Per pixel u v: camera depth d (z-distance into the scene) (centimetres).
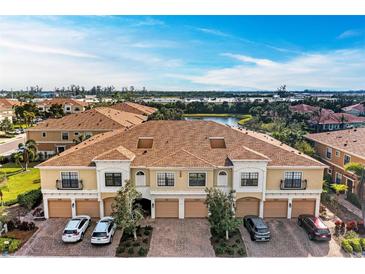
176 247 2084
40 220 2498
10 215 2606
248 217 2348
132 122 5209
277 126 6700
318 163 2464
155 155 2581
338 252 2039
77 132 4669
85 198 2489
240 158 2397
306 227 2266
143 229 2308
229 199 2212
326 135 3906
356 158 2964
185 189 2416
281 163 2455
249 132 3309
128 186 2209
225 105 11288
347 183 3134
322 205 2792
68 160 2492
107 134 3397
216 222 2147
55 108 8919
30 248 2091
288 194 2473
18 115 8200
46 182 2470
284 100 10750
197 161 2420
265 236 2133
